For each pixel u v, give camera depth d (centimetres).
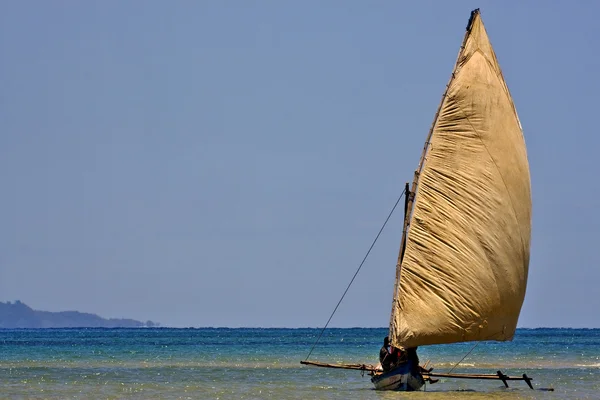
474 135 13425
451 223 13300
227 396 14150
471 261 13212
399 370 13725
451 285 13200
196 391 15025
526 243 13612
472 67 13550
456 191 13362
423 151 13638
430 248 13312
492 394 14150
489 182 13338
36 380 17450
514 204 13462
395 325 13488
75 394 14588
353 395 13975
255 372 19912
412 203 13600
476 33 13662
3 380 17425
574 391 14938
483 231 13275
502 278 13312
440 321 13188
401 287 13425
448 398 13212
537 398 13588
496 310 13338
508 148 13462
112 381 17188
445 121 13538
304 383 16638
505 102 13562
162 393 14762
